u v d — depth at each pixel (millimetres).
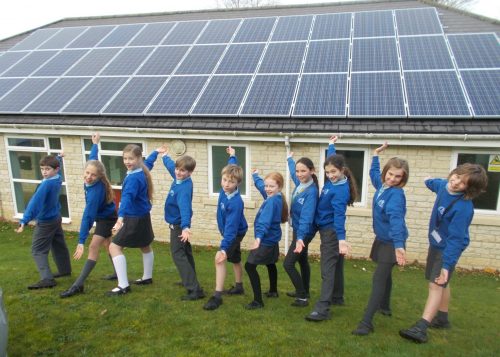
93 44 12305
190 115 8500
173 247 4695
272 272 4934
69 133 9211
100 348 3619
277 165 8375
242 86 8992
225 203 4383
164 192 9156
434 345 3717
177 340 3740
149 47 11414
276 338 3783
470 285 6910
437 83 8031
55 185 4969
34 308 4383
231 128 8102
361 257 8328
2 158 10164
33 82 10711
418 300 5559
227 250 4449
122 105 9125
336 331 3971
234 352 3535
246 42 10742
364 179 8023
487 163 7348
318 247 8516
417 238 7961
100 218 4785
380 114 7582
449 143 7180
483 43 9000
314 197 4211
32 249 5090
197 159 8766
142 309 4363
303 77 8906
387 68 8703
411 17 10836
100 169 4547
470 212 3484
